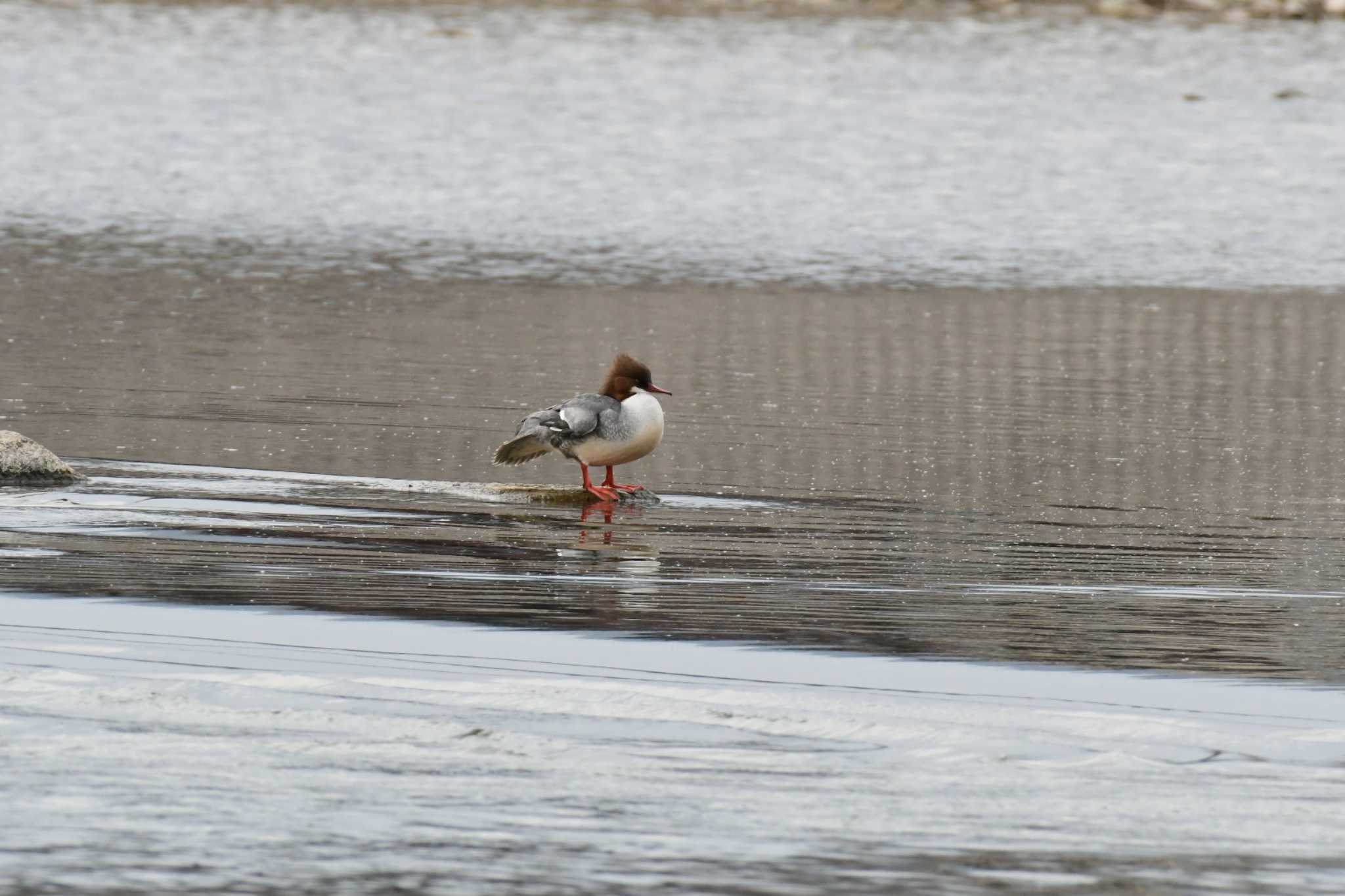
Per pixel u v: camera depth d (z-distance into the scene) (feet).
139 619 91.76
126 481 128.77
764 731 75.77
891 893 60.03
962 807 67.05
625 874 61.05
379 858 62.03
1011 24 553.64
